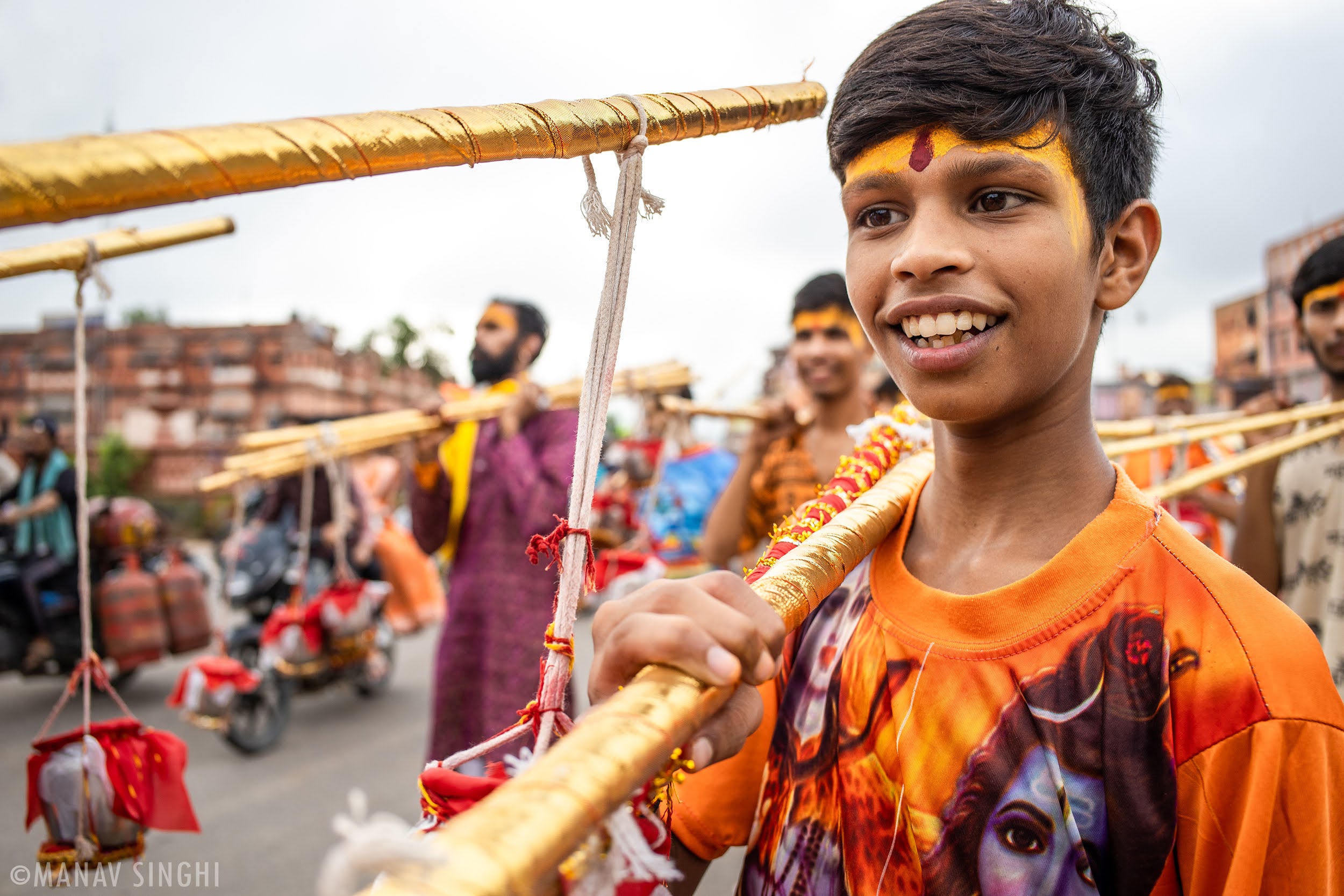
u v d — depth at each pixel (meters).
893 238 0.77
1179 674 0.70
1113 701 0.70
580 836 0.43
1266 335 19.16
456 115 0.52
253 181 0.43
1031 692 0.72
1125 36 0.83
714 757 0.59
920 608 0.80
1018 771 0.71
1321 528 2.14
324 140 0.45
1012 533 0.80
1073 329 0.74
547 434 3.04
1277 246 18.77
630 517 6.26
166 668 6.33
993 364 0.72
